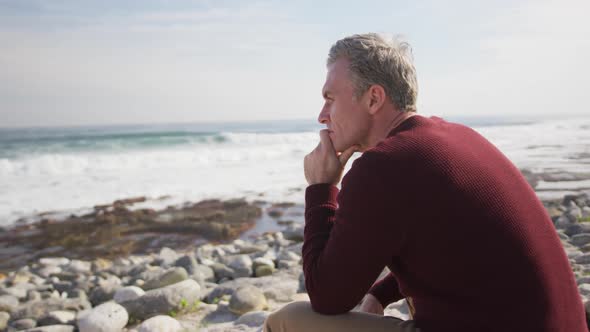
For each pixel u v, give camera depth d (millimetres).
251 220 11008
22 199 13547
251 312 3748
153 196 13891
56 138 34531
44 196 13953
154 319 3777
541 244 1341
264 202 12914
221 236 9750
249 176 17453
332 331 1601
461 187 1318
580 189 11648
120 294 4707
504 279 1281
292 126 91938
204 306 4367
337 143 1759
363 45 1642
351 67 1656
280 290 4711
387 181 1354
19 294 6156
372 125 1688
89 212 12055
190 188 15117
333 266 1452
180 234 10023
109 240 9727
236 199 13352
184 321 4035
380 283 2092
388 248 1389
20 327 4574
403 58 1638
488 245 1290
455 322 1354
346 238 1419
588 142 28234
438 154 1367
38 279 7145
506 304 1281
